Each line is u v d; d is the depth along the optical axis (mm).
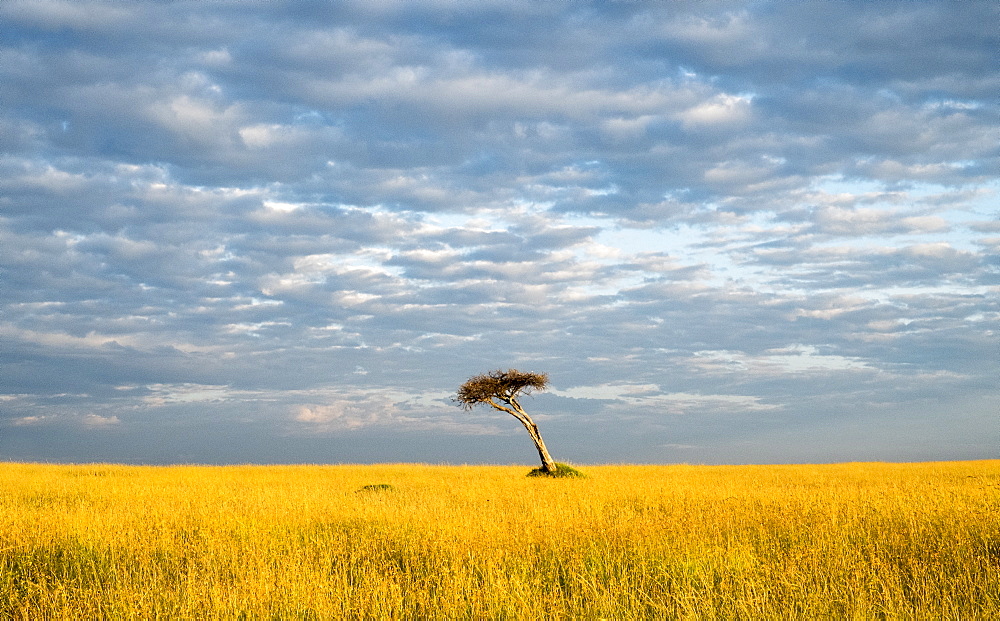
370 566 9766
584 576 8688
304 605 7758
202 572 9391
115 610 7625
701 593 7793
